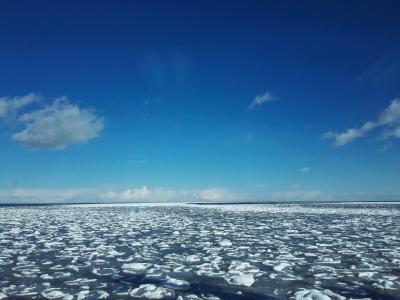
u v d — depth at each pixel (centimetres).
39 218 1802
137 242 947
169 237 1044
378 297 489
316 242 934
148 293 509
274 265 675
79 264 688
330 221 1541
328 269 639
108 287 539
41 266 672
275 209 2784
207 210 2720
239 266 661
